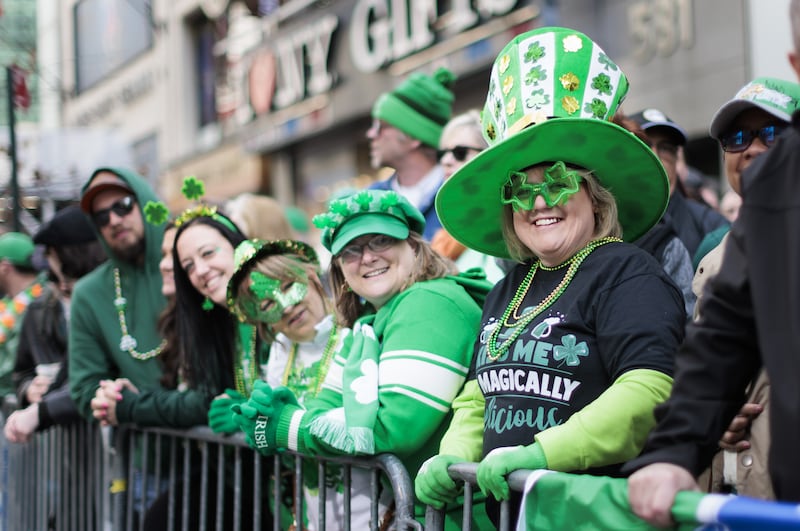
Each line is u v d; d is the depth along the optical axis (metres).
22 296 7.80
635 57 10.73
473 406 3.36
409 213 3.80
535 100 3.09
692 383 2.35
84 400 5.34
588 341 2.92
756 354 2.35
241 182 20.62
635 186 3.21
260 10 18.94
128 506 5.07
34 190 9.41
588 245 3.10
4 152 9.47
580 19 11.45
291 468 4.27
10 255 8.12
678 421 2.35
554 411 2.93
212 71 22.56
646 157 3.06
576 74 3.10
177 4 22.94
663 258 4.01
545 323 3.00
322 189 19.23
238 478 4.32
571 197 3.07
